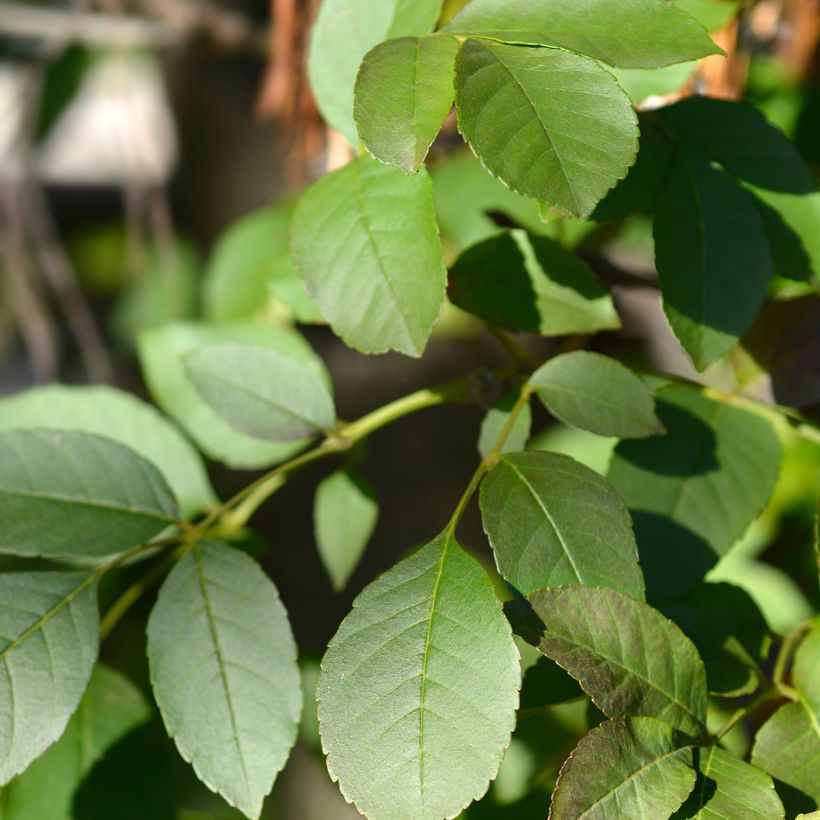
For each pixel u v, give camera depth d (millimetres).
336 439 517
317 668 562
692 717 454
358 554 539
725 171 499
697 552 496
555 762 527
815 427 515
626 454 504
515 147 448
